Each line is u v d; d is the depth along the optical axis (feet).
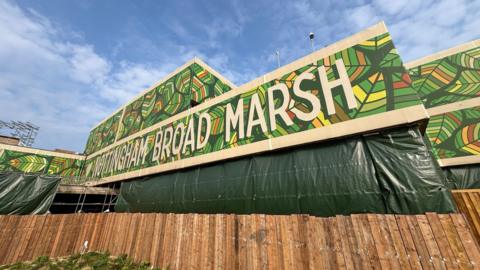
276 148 27.84
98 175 69.15
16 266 28.14
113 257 29.94
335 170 22.94
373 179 20.57
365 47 24.57
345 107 23.89
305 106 26.96
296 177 25.36
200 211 33.65
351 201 21.01
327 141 24.53
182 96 49.44
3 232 29.96
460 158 35.78
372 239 14.73
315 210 22.80
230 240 21.08
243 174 30.60
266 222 19.49
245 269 19.33
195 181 36.76
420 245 13.32
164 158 44.50
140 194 47.21
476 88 38.11
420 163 18.83
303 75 28.43
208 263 21.74
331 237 16.19
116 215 34.27
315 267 16.16
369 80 23.22
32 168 75.51
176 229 25.72
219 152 34.40
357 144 22.57
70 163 84.07
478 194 17.83
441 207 16.90
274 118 29.48
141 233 29.22
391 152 20.45
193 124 41.57
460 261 12.13
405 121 19.99
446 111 39.75
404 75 21.39
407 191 18.57
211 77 52.31
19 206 38.09
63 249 33.40
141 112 61.67
